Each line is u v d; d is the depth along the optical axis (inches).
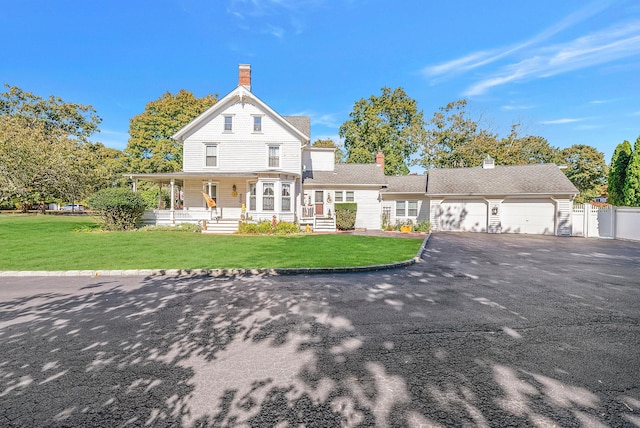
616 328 181.2
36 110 1533.0
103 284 285.7
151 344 160.4
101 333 174.7
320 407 107.7
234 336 170.1
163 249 462.0
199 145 833.5
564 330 178.2
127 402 111.1
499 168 975.6
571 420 100.4
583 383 123.3
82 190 994.1
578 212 790.5
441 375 129.2
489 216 872.9
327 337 168.7
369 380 125.4
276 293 255.1
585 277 316.5
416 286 278.2
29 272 321.4
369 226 952.9
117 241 530.3
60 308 218.2
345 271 336.8
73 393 117.0
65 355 148.3
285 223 724.7
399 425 98.0
